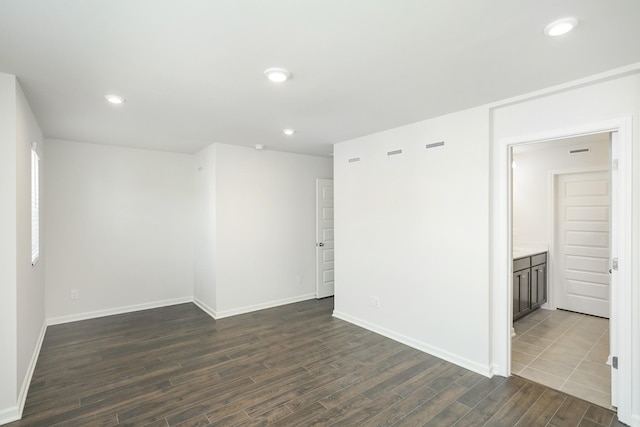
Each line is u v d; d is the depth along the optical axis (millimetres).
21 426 2268
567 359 3305
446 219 3297
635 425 2256
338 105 2998
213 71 2264
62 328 4219
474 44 1917
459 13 1610
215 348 3604
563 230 4895
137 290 5023
